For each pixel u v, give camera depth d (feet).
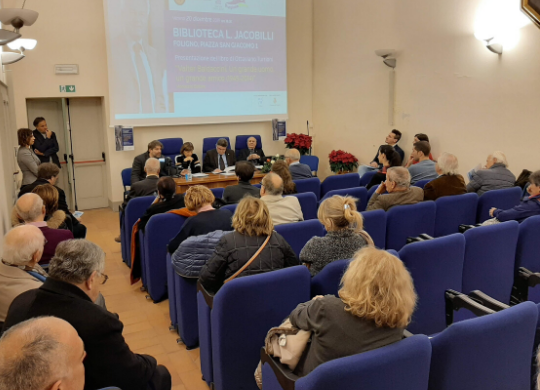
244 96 24.80
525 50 15.66
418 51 20.07
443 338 4.82
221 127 24.79
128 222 13.41
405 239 10.82
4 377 3.34
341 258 7.04
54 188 9.99
